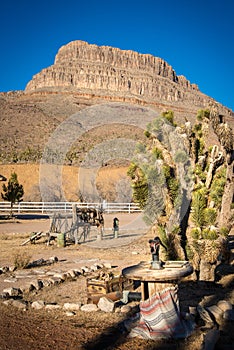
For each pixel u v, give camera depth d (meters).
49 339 5.04
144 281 5.18
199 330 5.25
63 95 179.00
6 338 5.09
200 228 7.55
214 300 6.68
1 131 104.94
